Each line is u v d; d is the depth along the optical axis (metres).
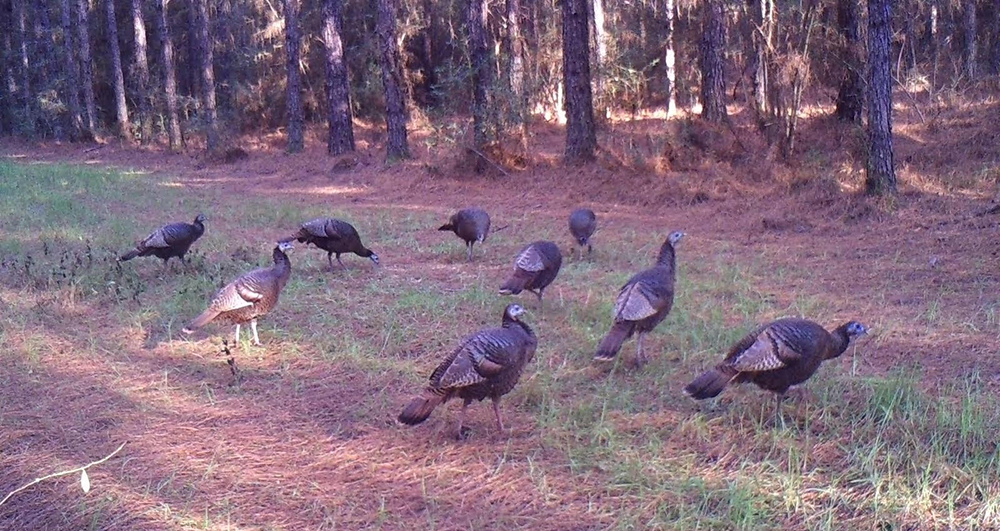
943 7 29.20
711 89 25.08
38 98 44.81
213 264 13.13
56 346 9.41
